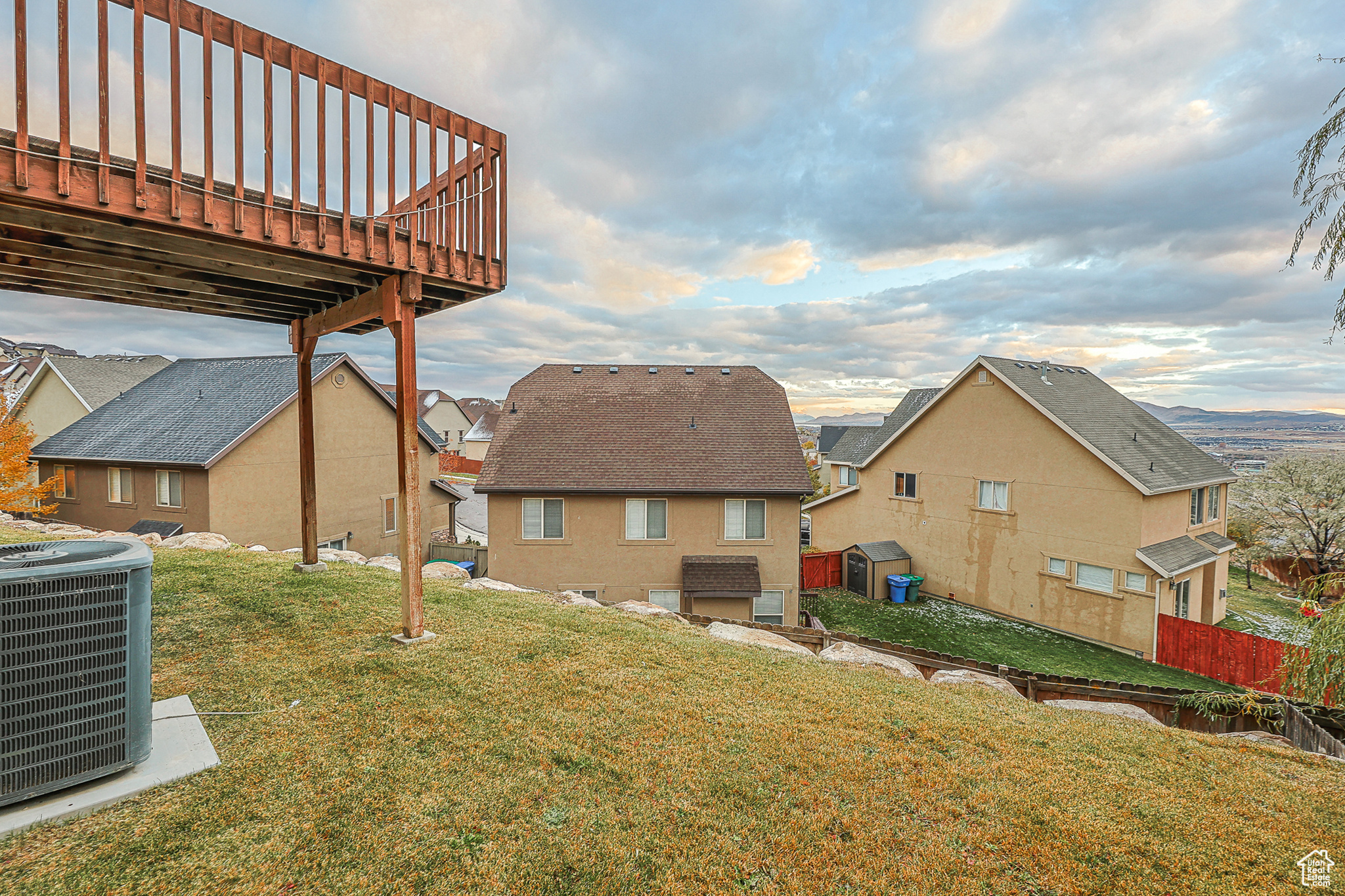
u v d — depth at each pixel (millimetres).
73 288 6105
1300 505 20938
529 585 15617
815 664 6566
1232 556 23141
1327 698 6238
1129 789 4066
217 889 2668
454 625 6477
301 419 8211
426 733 4152
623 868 3006
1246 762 4711
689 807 3543
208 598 6879
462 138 5957
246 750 3799
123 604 3320
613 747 4148
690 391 19125
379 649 5578
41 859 2727
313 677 4938
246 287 6164
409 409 5730
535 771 3793
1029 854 3275
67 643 3107
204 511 16047
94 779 3234
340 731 4105
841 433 44500
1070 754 4574
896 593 18906
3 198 3562
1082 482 15641
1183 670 13633
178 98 4129
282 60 4684
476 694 4781
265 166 4609
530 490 15289
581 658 5797
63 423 24406
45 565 3037
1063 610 16031
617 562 15688
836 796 3744
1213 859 3305
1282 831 3625
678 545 15680
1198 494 16672
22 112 3479
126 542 3758
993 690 6535
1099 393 18891
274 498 17453
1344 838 3572
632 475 15812
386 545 21000
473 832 3193
